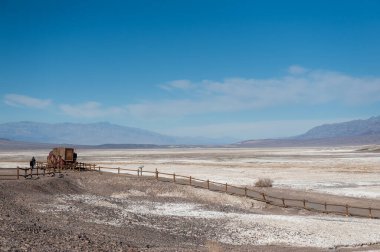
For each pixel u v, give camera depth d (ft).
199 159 459.73
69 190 161.27
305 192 184.65
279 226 118.83
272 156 544.62
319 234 110.32
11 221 82.74
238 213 141.90
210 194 169.07
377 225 122.31
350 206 142.72
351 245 100.32
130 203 151.23
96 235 85.76
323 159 438.40
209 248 86.69
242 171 279.69
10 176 176.96
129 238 90.63
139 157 524.11
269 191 185.88
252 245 98.07
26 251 59.21
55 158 222.28
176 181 193.77
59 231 81.46
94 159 456.86
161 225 115.34
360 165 333.21
